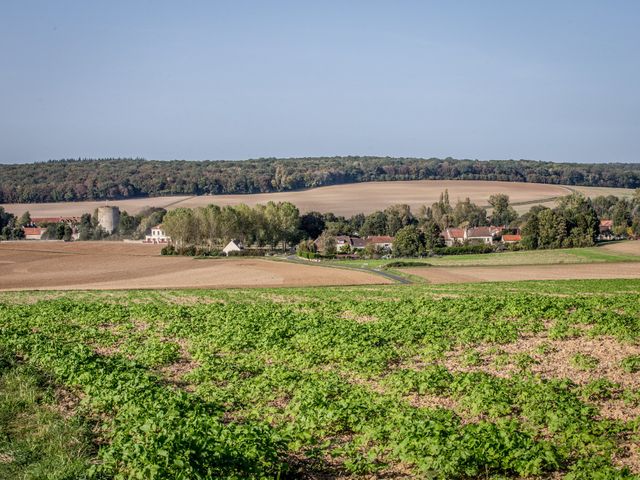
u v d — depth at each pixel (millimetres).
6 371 21453
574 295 45656
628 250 105938
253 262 96875
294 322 32500
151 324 33500
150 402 16906
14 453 14078
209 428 14430
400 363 23781
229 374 21484
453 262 95062
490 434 14086
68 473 12953
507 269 81562
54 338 29516
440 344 25938
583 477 12773
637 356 22812
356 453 14281
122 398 17469
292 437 14727
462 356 24484
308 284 67250
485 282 61844
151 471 11891
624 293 47312
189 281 73688
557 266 85375
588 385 18859
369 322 32500
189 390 20156
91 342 28922
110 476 12977
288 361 24062
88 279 77812
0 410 17188
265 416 17156
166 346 26016
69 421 16281
